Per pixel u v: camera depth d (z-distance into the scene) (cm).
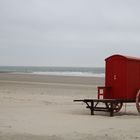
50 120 1614
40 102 2503
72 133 1273
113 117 1794
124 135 1250
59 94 3231
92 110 1880
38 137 1188
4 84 4475
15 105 2259
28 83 4853
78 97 2991
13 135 1212
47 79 6600
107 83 1984
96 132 1305
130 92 1928
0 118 1641
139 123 1572
